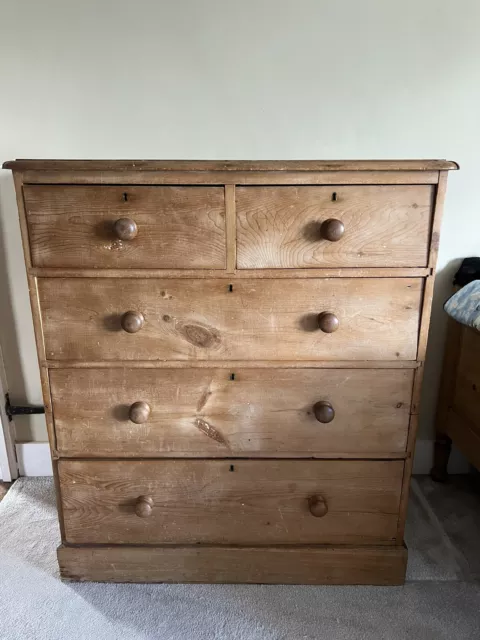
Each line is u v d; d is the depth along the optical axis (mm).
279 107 1504
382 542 1354
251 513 1331
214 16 1423
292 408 1244
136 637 1218
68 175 1076
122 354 1202
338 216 1104
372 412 1251
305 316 1173
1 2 1405
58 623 1255
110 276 1141
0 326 1697
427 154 1558
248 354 1200
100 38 1439
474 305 1414
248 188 1082
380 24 1437
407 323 1184
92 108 1499
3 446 1766
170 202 1091
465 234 1632
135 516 1336
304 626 1246
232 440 1271
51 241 1125
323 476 1298
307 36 1443
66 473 1299
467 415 1578
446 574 1403
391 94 1499
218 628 1240
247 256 1129
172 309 1167
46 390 1238
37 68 1461
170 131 1521
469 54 1467
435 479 1797
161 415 1252
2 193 1564
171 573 1369
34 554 1482
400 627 1241
